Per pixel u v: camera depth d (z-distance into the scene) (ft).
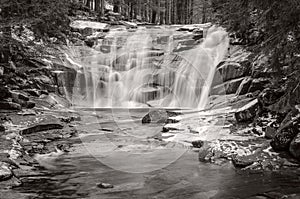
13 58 43.34
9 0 33.30
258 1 20.88
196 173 21.34
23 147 25.95
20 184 19.21
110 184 19.43
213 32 54.80
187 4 107.34
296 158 23.16
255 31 44.24
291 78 23.12
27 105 37.09
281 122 28.12
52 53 50.90
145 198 17.48
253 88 38.81
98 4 93.40
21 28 37.29
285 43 21.52
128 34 64.85
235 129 30.50
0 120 31.09
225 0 31.50
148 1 111.55
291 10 19.19
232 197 17.66
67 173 21.38
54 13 37.04
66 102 42.73
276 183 19.62
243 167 22.52
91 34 64.90
